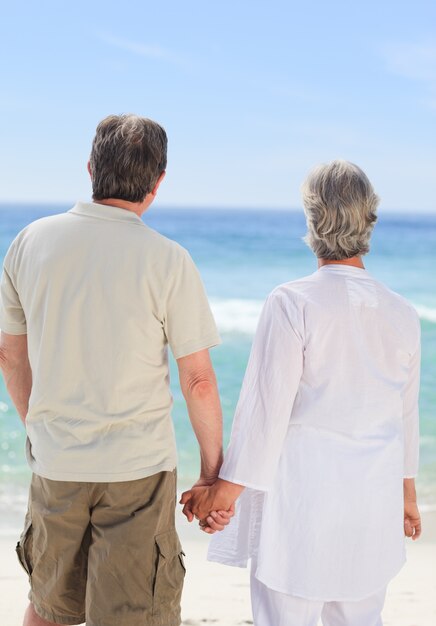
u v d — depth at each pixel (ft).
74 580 7.32
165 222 161.17
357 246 7.36
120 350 6.84
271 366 7.11
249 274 94.38
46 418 6.98
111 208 7.14
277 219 176.14
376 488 7.01
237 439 7.28
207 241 119.24
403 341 7.29
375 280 7.45
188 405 7.33
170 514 7.23
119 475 6.84
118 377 6.84
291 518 7.03
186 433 26.68
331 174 7.35
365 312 7.20
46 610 7.41
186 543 15.47
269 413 7.08
